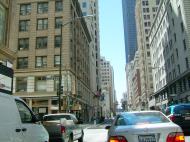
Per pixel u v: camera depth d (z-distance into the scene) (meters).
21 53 53.94
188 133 18.58
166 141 6.45
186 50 52.62
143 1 126.31
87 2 103.56
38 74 52.06
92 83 95.94
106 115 170.00
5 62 23.52
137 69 166.62
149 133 6.50
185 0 52.56
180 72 57.72
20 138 6.51
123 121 7.68
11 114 6.32
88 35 82.94
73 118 16.06
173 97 64.50
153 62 95.19
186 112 17.25
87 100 77.88
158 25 81.62
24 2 56.06
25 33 54.84
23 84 52.47
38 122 7.89
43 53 53.28
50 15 54.94
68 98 48.22
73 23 58.62
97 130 30.84
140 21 133.62
